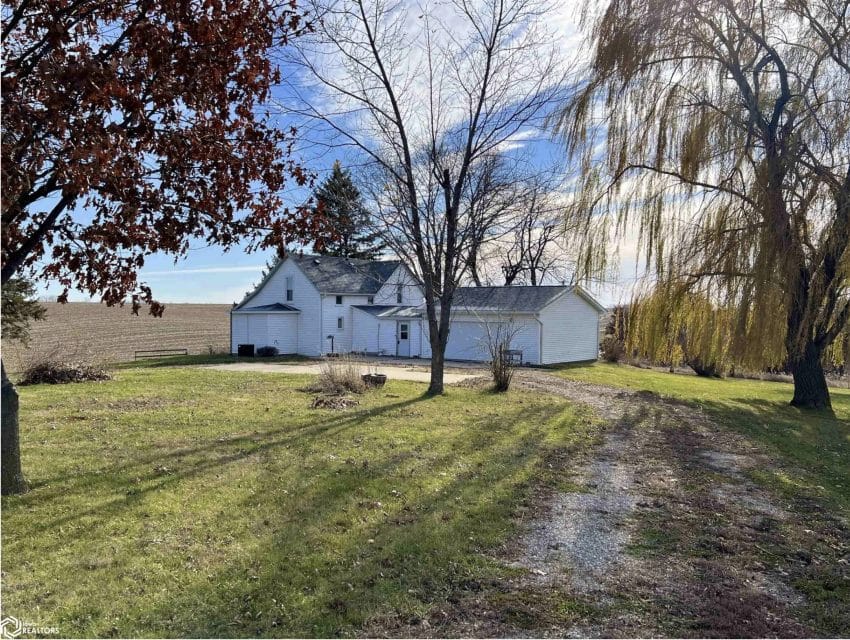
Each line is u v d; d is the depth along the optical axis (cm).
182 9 379
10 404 547
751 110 1248
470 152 1375
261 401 1204
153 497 541
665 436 945
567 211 1427
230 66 426
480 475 649
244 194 478
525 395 1418
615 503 568
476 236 1412
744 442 907
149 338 3875
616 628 327
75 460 680
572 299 2716
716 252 1273
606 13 1329
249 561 404
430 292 1394
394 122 1369
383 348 3008
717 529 498
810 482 666
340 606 345
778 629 330
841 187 1191
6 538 436
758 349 1208
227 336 4066
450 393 1397
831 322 1317
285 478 614
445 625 327
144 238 450
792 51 1284
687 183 1302
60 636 303
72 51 373
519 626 327
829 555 445
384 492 572
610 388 1669
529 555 431
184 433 852
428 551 429
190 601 346
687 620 338
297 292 3050
